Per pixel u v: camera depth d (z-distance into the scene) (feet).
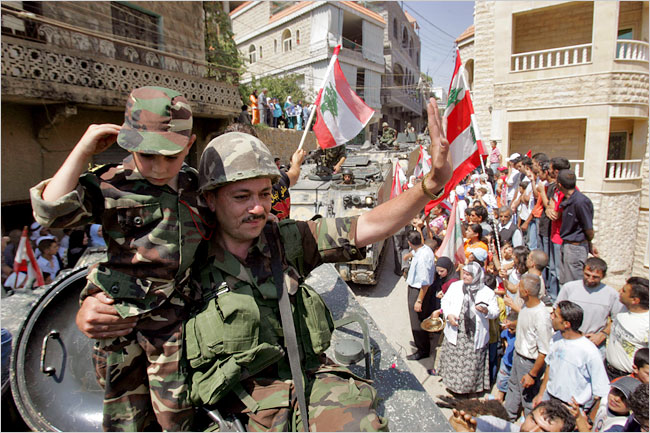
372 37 89.10
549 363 13.29
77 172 4.50
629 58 44.98
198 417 5.58
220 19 47.03
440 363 17.62
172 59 39.09
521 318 14.83
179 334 5.15
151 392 5.06
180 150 4.58
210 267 5.48
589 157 46.96
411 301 19.54
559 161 22.39
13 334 7.72
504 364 16.57
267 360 5.21
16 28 26.84
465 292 16.65
